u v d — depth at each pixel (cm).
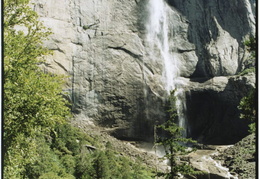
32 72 1512
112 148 5266
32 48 1606
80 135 5156
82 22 6400
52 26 6016
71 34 6175
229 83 6259
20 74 1406
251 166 4450
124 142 6106
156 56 6662
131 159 5144
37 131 1546
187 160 5006
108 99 6122
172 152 2388
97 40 6350
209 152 5747
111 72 6234
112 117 6084
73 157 4197
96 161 3675
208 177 4266
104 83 6156
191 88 6569
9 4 1581
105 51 6316
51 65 5794
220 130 6350
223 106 6366
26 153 1527
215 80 6506
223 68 6656
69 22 6262
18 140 1464
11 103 1369
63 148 4347
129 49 6462
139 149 6047
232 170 4559
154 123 6262
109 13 6631
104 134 5928
